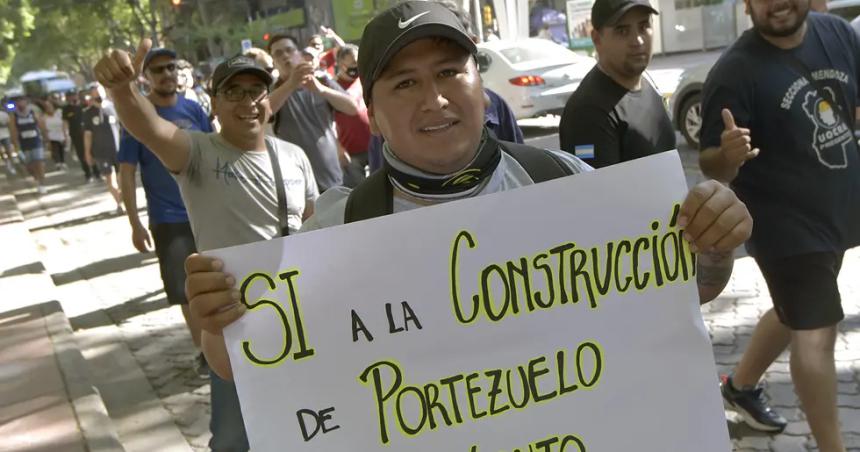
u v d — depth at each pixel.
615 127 3.24
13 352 5.93
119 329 6.83
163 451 4.42
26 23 58.91
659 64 22.95
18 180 20.89
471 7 19.41
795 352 3.08
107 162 13.02
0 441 4.32
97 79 3.13
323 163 5.95
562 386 1.72
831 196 3.01
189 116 5.79
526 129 15.29
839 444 3.04
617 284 1.72
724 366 4.52
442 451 1.69
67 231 12.28
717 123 3.08
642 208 1.72
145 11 42.34
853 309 5.07
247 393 1.64
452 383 1.69
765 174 3.06
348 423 1.67
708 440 1.74
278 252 1.64
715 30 23.67
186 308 5.49
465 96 1.62
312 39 7.18
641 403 1.73
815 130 3.00
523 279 1.70
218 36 25.75
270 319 1.65
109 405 5.17
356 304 1.67
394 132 1.64
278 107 5.09
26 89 57.69
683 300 1.73
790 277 3.06
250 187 3.66
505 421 1.70
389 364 1.67
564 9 24.02
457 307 1.69
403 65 1.59
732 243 1.66
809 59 3.02
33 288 8.02
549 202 1.70
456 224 1.68
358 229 1.66
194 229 3.73
